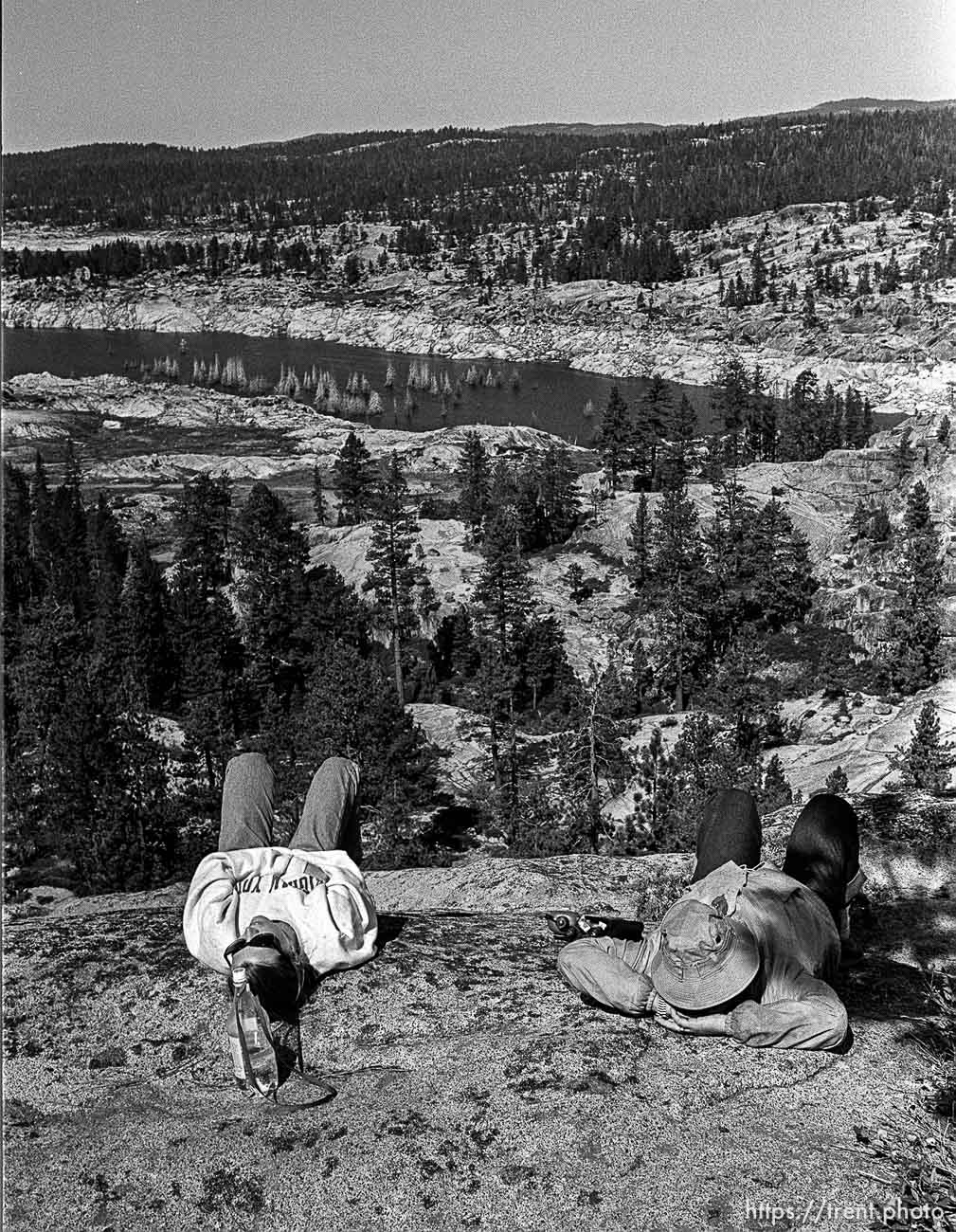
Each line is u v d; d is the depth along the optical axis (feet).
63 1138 15.06
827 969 16.62
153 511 400.26
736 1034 15.53
